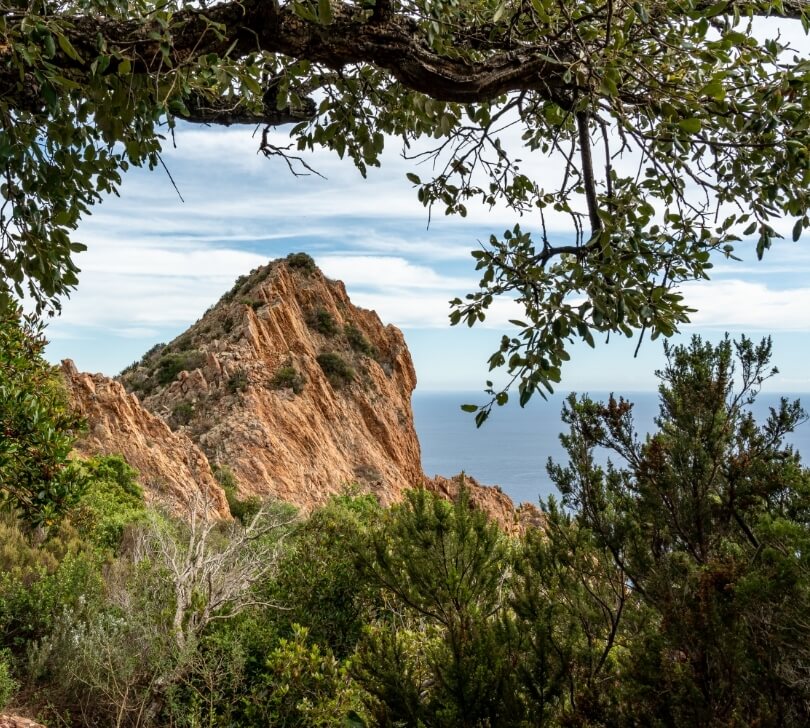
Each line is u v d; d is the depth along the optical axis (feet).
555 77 11.81
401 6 11.49
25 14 8.98
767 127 10.50
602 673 17.88
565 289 10.21
